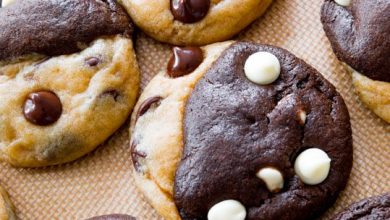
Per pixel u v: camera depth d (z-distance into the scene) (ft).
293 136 0.81
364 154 0.86
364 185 0.84
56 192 0.88
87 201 0.87
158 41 0.92
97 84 0.86
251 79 0.83
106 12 0.88
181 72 0.86
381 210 0.79
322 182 0.81
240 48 0.85
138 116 0.86
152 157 0.84
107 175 0.88
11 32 0.87
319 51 0.90
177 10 0.88
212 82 0.84
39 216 0.87
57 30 0.87
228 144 0.81
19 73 0.88
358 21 0.85
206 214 0.81
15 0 0.89
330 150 0.82
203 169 0.81
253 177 0.80
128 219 0.83
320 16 0.89
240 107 0.82
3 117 0.86
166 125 0.84
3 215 0.84
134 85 0.88
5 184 0.89
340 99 0.84
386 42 0.82
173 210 0.82
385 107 0.84
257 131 0.81
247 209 0.81
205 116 0.82
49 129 0.86
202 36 0.89
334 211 0.84
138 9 0.89
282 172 0.80
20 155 0.87
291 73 0.84
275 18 0.92
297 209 0.80
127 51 0.88
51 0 0.88
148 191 0.84
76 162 0.89
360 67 0.84
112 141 0.89
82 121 0.86
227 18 0.88
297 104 0.82
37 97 0.85
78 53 0.88
